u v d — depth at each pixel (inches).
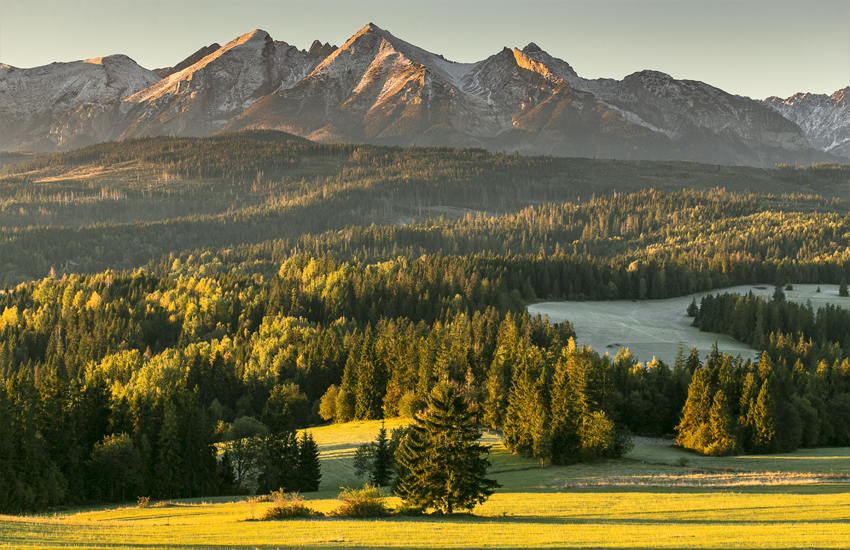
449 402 2343.8
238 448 3577.8
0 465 2952.8
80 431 3572.8
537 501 2551.7
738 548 1706.4
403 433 3388.3
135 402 3735.2
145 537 1891.0
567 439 3599.9
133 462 3341.5
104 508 3065.9
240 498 3189.0
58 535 1886.1
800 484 2847.0
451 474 2299.5
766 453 3922.2
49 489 3073.3
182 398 3587.6
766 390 3973.9
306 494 3203.7
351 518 2237.9
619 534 1898.4
